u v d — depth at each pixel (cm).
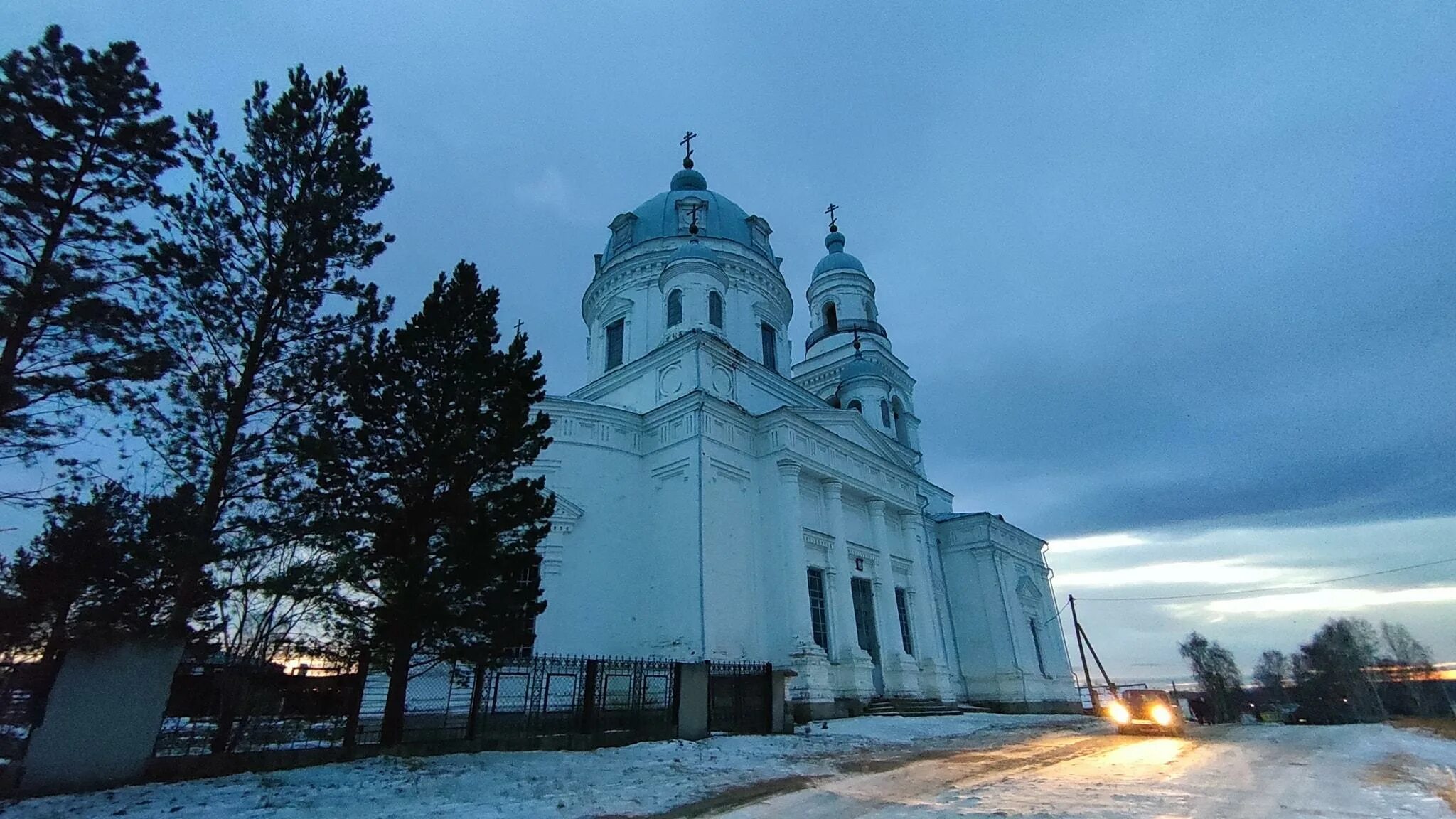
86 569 1152
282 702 1294
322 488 1392
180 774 1106
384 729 1384
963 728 2488
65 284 1166
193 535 1190
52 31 1287
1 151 1185
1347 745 1772
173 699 1193
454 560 1404
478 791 1104
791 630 2620
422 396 1487
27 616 1113
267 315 1436
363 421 1436
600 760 1434
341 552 1348
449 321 1538
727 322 3622
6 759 1034
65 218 1258
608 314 3816
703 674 1897
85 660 1066
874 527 3319
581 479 2698
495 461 1502
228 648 1275
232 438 1343
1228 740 2005
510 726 1634
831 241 5653
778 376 3491
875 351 4769
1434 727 2522
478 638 1449
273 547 1316
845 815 966
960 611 4378
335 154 1530
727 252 3831
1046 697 4259
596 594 2555
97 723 1052
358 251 1539
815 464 3009
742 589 2655
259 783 1088
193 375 1323
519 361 1647
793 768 1402
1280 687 9062
